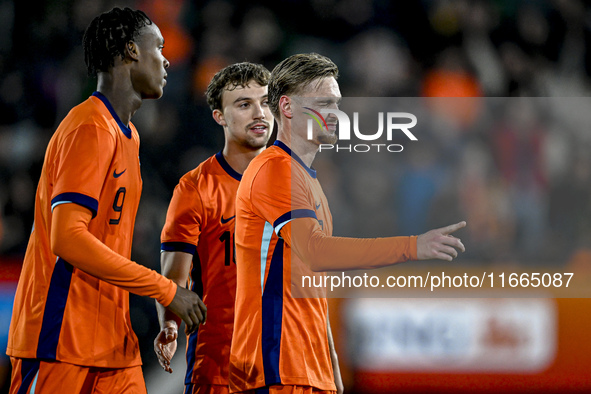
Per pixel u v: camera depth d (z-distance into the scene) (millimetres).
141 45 10242
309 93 9898
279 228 9070
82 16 29266
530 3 32594
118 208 9914
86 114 9688
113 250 9859
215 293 11633
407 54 30656
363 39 30625
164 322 11367
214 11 29656
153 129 24891
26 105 27781
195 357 11680
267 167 9352
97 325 9688
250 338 9273
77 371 9477
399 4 31641
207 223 11789
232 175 11969
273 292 9258
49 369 9367
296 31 30984
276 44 29766
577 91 30188
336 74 10188
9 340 9711
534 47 31297
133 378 10297
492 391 17219
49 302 9445
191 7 29859
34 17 29453
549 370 17625
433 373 17578
